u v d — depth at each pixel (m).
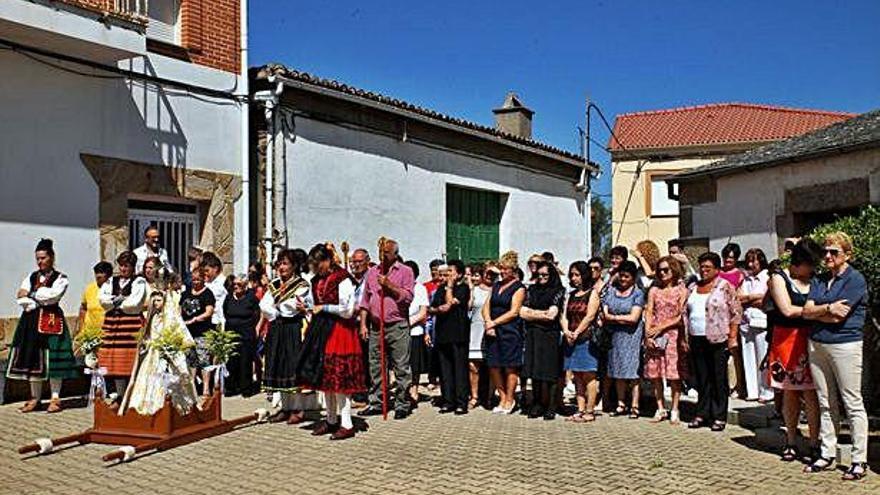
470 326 10.76
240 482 6.74
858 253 7.91
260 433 8.70
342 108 14.41
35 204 10.34
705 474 7.07
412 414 10.12
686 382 10.20
